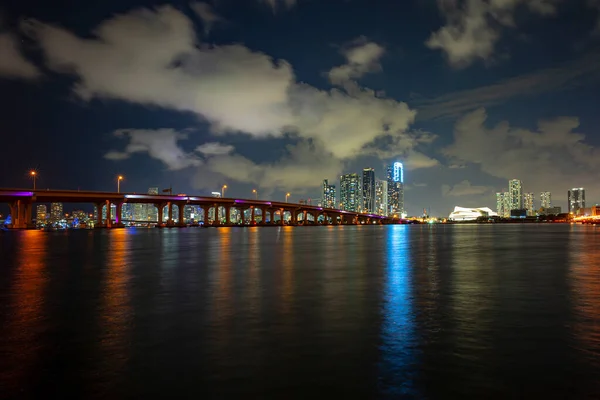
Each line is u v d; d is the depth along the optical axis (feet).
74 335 52.34
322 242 287.07
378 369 40.81
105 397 35.53
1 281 99.45
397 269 121.90
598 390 36.29
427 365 41.70
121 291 84.53
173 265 134.82
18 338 51.13
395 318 60.13
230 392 36.32
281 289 86.02
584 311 64.44
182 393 36.17
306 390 36.58
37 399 35.14
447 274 110.11
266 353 45.37
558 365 41.60
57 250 208.95
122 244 264.93
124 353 45.60
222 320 59.47
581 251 193.16
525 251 193.98
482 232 535.60
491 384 37.50
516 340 49.42
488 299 74.38
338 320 59.16
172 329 54.95
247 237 380.78
